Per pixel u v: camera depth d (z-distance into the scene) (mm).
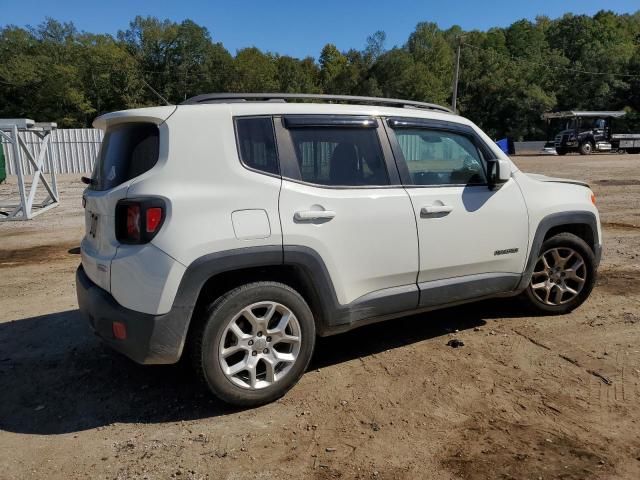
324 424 3125
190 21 70938
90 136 27922
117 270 3070
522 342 4258
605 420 3104
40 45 69125
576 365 3826
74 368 3969
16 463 2807
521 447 2855
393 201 3709
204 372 3127
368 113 3791
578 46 84562
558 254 4738
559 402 3316
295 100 3807
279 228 3252
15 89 61562
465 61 76312
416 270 3838
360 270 3594
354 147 3682
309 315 3426
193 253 3020
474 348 4164
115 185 3260
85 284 3447
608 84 64562
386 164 3781
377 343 4316
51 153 14258
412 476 2637
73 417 3285
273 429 3082
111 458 2838
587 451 2807
